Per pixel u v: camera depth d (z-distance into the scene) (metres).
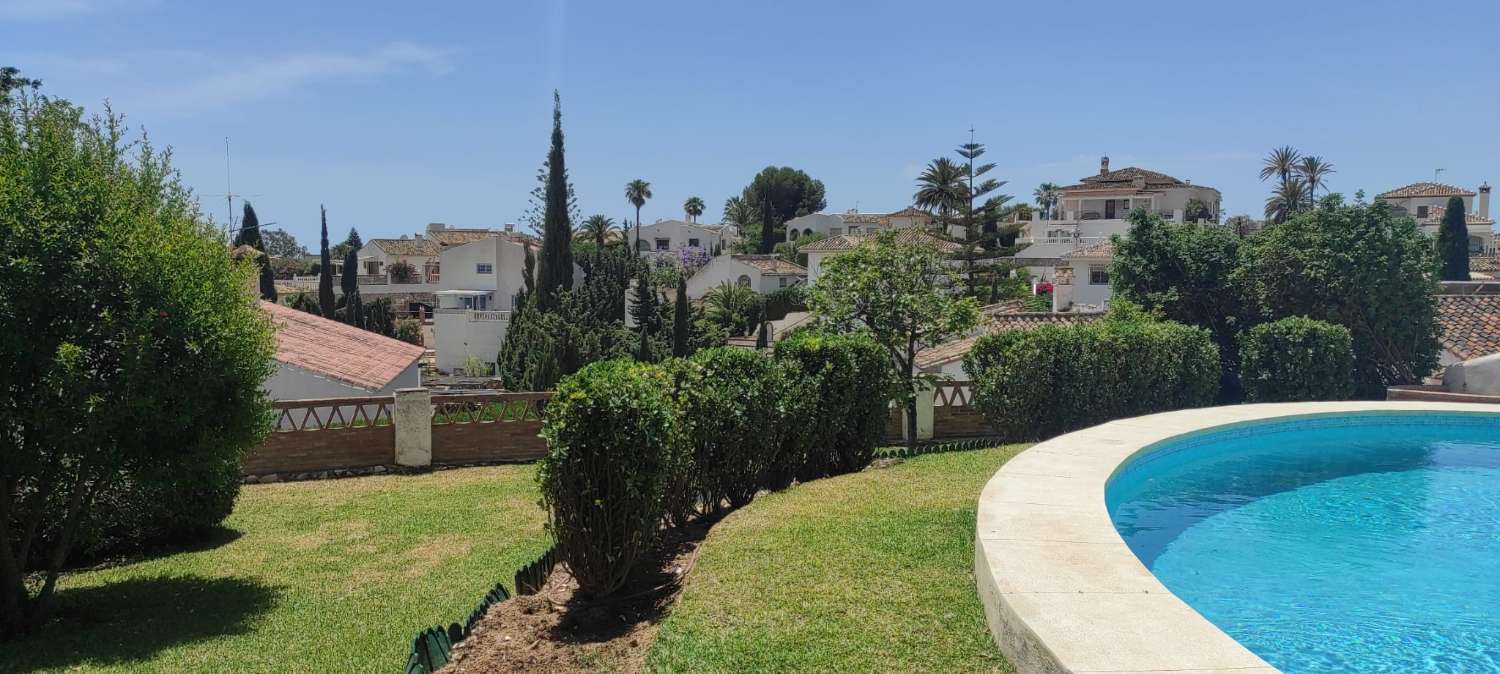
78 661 7.39
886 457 15.08
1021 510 7.87
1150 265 24.16
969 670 5.14
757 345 44.22
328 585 9.57
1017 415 16.69
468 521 12.52
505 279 66.50
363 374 19.88
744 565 7.05
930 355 23.50
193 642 7.75
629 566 7.39
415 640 6.14
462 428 16.98
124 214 8.41
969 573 6.80
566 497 7.17
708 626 5.83
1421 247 21.34
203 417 8.92
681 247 98.44
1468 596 8.02
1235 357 22.98
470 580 9.55
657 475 7.37
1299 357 19.05
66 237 8.10
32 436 8.15
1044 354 16.67
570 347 35.56
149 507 11.05
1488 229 68.00
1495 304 23.92
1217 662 4.57
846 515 8.66
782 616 5.95
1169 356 18.08
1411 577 8.56
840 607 6.08
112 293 8.28
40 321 8.03
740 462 10.60
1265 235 23.69
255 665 7.09
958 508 8.86
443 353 51.03
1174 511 11.32
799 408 11.42
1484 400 17.95
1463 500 11.87
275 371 10.16
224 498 11.70
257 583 9.74
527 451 17.45
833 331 17.84
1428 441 15.59
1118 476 10.47
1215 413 15.20
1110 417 17.22
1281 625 7.25
